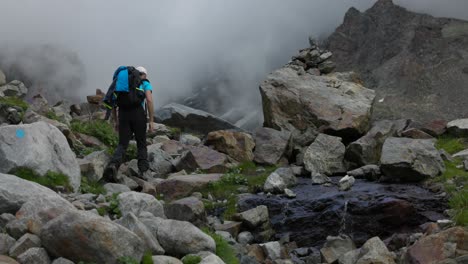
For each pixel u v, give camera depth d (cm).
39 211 621
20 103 1576
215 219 1033
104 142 1435
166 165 1328
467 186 1065
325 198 1077
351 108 1645
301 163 1432
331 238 894
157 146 1472
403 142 1264
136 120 1129
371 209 1001
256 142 1491
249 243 960
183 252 662
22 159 873
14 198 684
